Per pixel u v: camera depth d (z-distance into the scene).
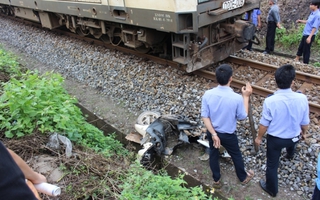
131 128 5.11
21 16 11.64
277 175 3.46
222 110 3.19
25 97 3.82
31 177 1.67
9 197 1.14
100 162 3.50
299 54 7.89
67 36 9.77
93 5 6.78
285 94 3.03
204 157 4.23
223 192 3.68
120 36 7.28
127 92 6.03
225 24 5.86
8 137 3.61
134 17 5.78
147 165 4.23
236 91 5.32
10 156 1.19
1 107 3.84
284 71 2.95
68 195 2.96
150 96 5.67
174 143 4.56
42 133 3.74
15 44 10.34
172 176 4.16
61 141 3.58
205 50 5.77
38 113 3.90
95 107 5.88
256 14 8.89
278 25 8.48
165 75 6.12
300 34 8.95
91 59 7.67
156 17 5.27
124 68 6.82
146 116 5.03
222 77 3.11
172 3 4.82
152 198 2.75
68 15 8.49
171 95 5.49
